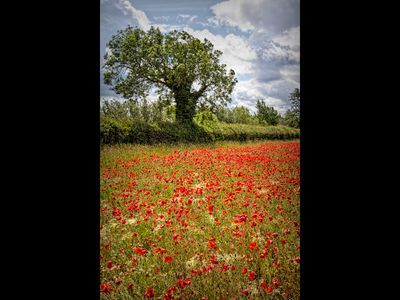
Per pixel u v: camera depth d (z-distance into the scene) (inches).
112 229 170.4
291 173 263.6
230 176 258.2
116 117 511.8
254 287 113.5
